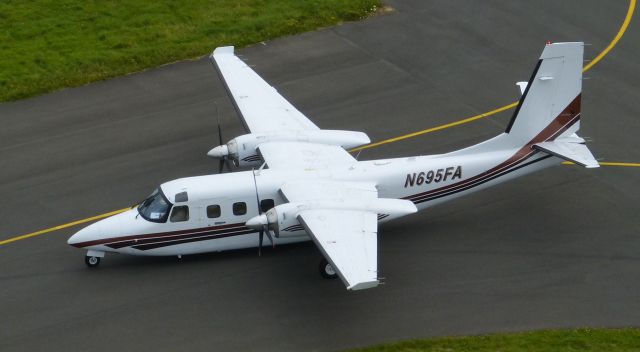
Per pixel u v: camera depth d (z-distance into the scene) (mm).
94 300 98938
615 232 110125
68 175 124250
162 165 126000
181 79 150250
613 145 128375
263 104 123812
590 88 143000
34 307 98000
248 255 106625
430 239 109438
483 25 163125
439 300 98688
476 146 109562
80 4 175875
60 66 153750
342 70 150625
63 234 111062
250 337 93000
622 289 100188
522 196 117625
